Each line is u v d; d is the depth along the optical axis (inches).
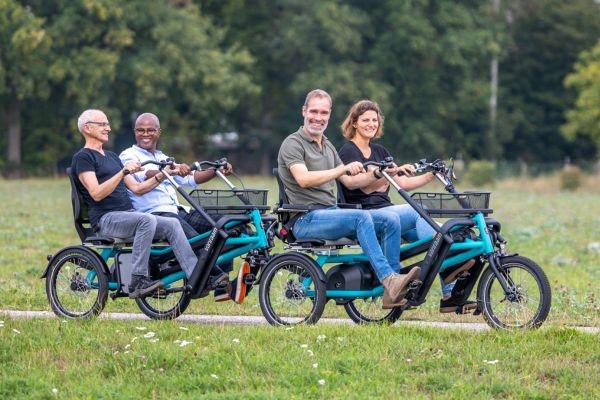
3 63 4891.7
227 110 5743.1
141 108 5196.9
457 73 5964.6
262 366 723.4
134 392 677.3
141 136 981.2
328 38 5502.0
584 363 746.2
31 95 4960.6
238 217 896.3
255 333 820.0
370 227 860.0
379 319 914.7
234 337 810.2
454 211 861.8
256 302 1060.5
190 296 901.2
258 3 5871.1
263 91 5831.7
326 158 905.5
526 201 3385.8
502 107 6378.0
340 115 5462.6
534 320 832.3
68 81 4886.8
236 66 5516.7
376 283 884.6
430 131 5846.5
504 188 4574.3
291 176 894.4
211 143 5856.3
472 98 5974.4
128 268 924.0
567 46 6314.0
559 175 4574.3
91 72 4842.5
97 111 936.3
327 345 781.3
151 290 896.9
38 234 1937.7
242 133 5940.0
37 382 695.1
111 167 933.8
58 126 5378.9
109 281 927.0
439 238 846.5
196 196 903.7
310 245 887.1
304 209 886.4
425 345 780.0
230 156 6023.6
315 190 896.3
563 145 6491.1
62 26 4896.7
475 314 865.5
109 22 4982.8
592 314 1001.5
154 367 730.2
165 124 5231.3
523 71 6427.2
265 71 5841.5
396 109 5861.2
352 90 5447.8
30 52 4849.9
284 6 5738.2
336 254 893.8
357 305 928.9
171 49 5049.2
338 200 927.0
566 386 694.5
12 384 692.1
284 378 698.8
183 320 944.9
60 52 4997.5
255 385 690.8
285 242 904.9
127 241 915.4
